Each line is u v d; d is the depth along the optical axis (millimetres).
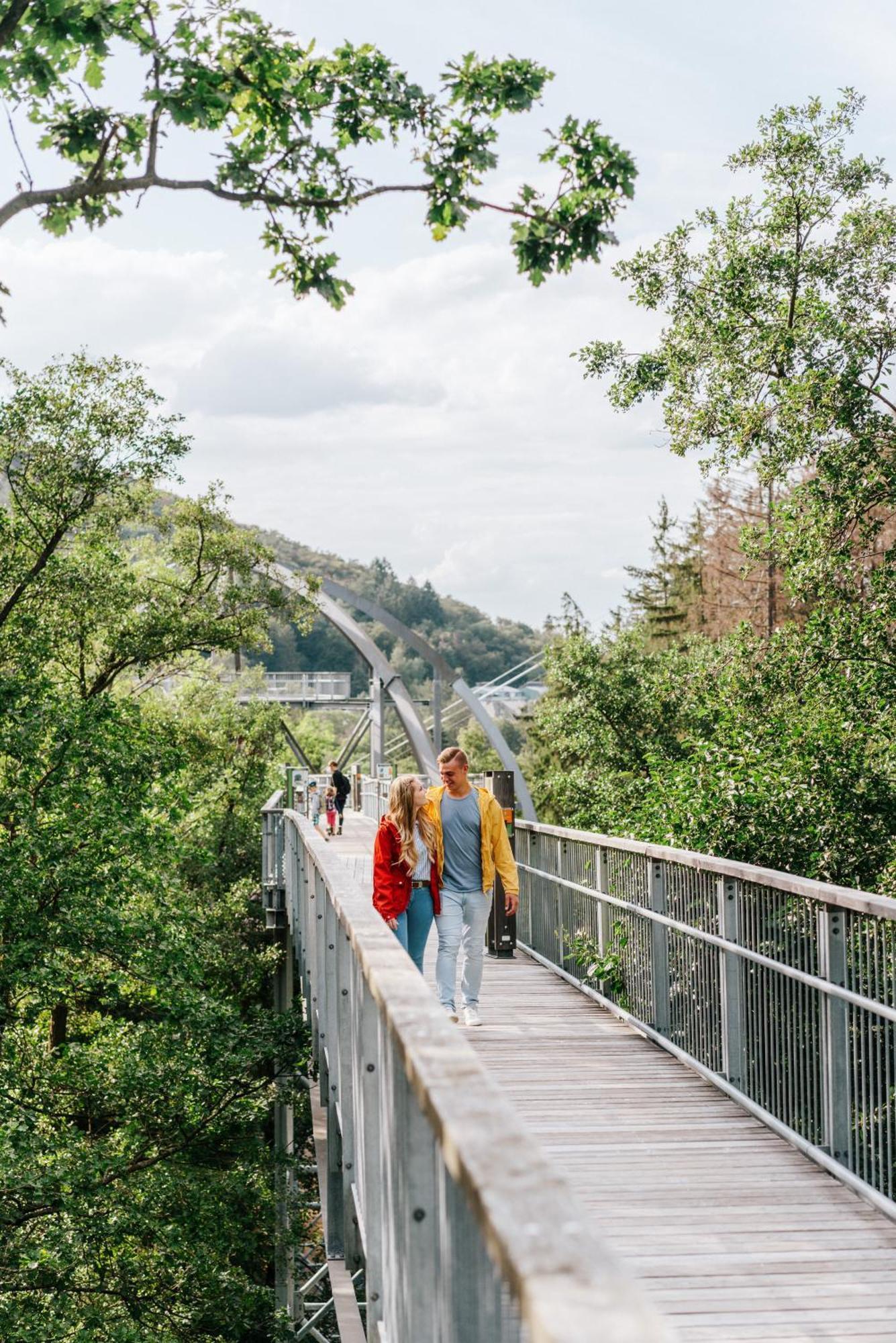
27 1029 20609
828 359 19797
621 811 18078
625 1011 9828
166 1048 19266
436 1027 2455
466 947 9711
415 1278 2652
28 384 23422
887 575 18484
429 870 8719
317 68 11766
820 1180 6059
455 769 9414
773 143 21859
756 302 21484
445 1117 1774
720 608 45969
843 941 6141
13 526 23281
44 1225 17156
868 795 15625
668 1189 5926
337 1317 6133
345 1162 6027
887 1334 4348
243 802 42656
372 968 3271
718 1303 4621
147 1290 18031
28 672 19766
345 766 65000
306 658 165000
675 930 8758
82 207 11562
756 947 7273
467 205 11750
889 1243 5227
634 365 22547
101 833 19031
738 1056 7598
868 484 18578
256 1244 20234
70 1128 19500
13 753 18375
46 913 18484
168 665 31719
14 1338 15008
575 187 11656
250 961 38031
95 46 10336
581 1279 1184
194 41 10953
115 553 24578
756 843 15164
